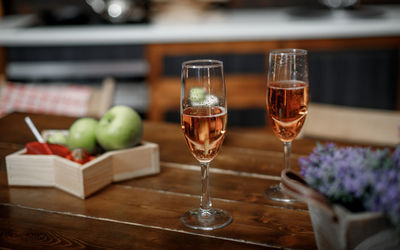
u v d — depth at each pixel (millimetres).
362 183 624
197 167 1003
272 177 956
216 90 795
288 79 864
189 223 809
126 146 944
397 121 1189
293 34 2447
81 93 1707
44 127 1234
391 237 631
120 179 949
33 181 934
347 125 1231
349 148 692
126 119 933
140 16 2682
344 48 2480
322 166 667
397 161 650
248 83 2582
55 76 2580
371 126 1213
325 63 2521
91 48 2529
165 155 1058
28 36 2486
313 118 1258
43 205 872
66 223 819
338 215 633
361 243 643
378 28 2408
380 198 611
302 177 703
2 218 835
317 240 705
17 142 1140
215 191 908
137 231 797
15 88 1711
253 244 763
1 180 961
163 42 2504
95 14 2861
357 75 2531
